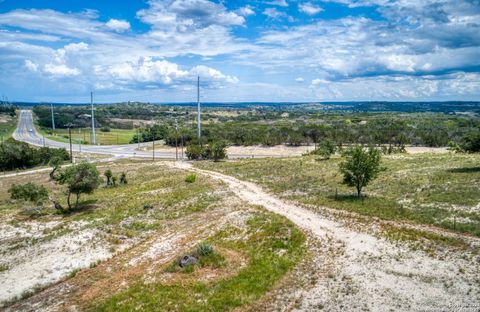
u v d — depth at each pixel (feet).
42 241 104.17
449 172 153.89
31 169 313.12
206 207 138.21
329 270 72.33
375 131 422.00
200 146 332.80
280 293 63.98
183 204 144.36
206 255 81.66
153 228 115.85
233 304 60.03
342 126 507.71
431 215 100.68
